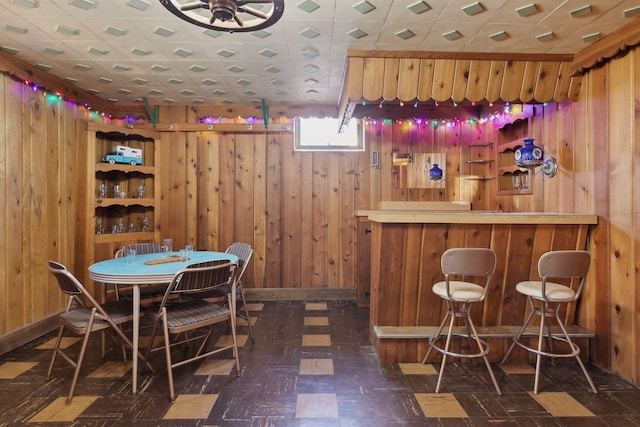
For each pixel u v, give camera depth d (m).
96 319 2.40
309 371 2.62
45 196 3.41
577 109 2.94
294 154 4.64
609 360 2.65
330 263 4.65
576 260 2.35
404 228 2.80
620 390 2.38
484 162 4.46
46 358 2.84
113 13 2.37
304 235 4.65
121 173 4.38
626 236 2.51
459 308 2.71
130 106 4.46
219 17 1.66
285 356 2.89
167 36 2.69
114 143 4.36
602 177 2.69
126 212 4.43
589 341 2.80
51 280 3.48
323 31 2.61
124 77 3.54
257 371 2.62
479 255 2.35
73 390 2.23
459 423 2.02
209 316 2.47
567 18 2.38
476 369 2.68
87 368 2.67
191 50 2.94
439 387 2.39
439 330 2.63
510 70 2.95
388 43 2.79
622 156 2.53
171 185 4.48
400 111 4.45
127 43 2.80
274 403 2.20
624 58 2.52
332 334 3.38
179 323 2.34
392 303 2.93
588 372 2.63
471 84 2.97
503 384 2.46
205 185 4.59
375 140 4.64
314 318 3.86
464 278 2.88
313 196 4.66
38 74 3.29
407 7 2.29
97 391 2.34
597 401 2.25
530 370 2.67
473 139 4.58
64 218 3.66
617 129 2.57
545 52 2.89
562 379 2.53
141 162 4.28
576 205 2.94
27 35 2.66
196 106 4.50
